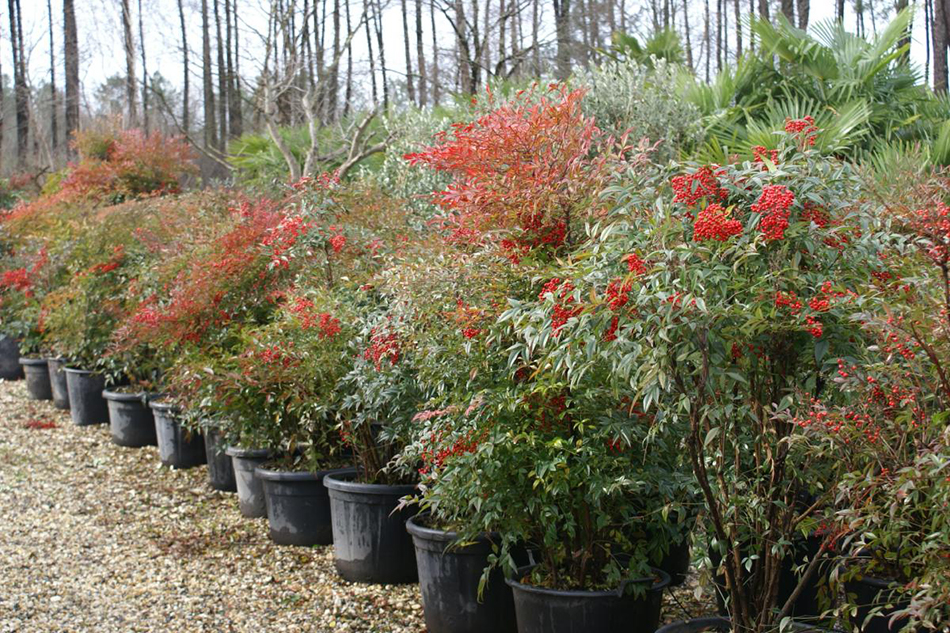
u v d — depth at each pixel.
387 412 4.57
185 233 7.15
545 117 3.81
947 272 2.34
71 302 8.73
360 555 4.56
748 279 2.63
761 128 7.47
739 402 2.96
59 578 4.75
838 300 2.43
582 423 3.32
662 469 3.45
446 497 3.62
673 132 7.47
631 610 3.45
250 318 5.91
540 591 3.45
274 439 5.35
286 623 4.14
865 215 2.68
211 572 4.80
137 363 7.96
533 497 3.49
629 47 10.63
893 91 8.48
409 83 13.71
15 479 6.71
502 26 13.24
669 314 2.44
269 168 11.12
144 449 7.60
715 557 3.49
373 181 6.23
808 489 3.13
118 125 12.48
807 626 2.86
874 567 3.16
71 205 10.46
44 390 9.70
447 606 3.93
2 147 21.34
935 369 2.43
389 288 4.14
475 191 3.75
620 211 2.92
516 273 3.54
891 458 2.53
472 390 3.69
